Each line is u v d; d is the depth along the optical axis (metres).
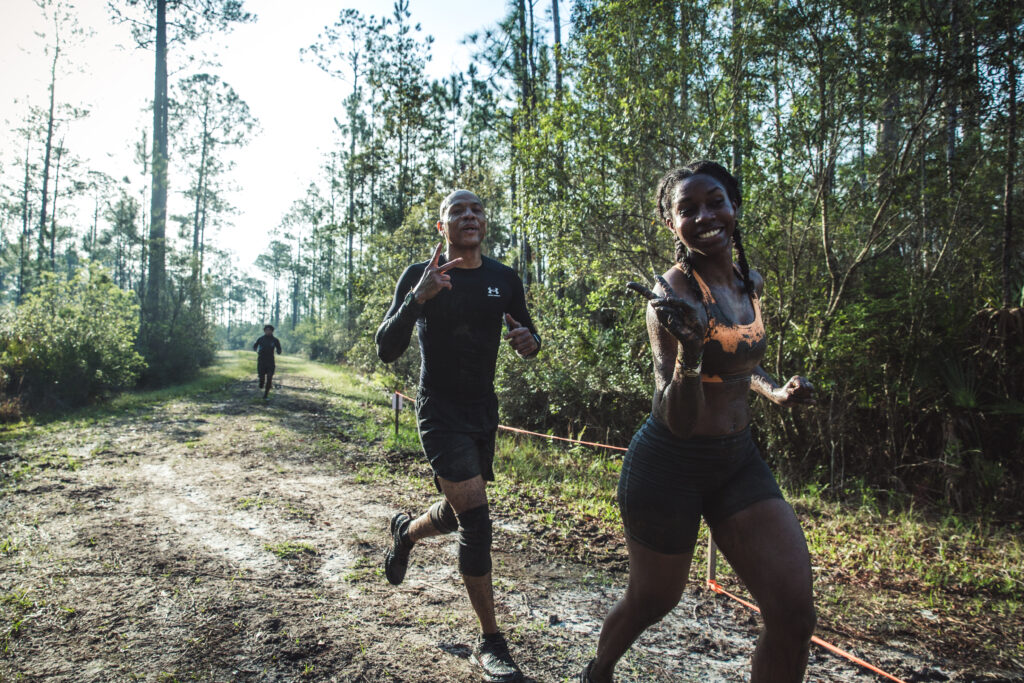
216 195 37.81
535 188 8.29
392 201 21.62
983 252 7.68
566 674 2.84
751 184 7.52
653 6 7.42
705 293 1.96
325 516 5.34
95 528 4.75
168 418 11.28
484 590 2.73
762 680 1.83
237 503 5.64
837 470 7.19
